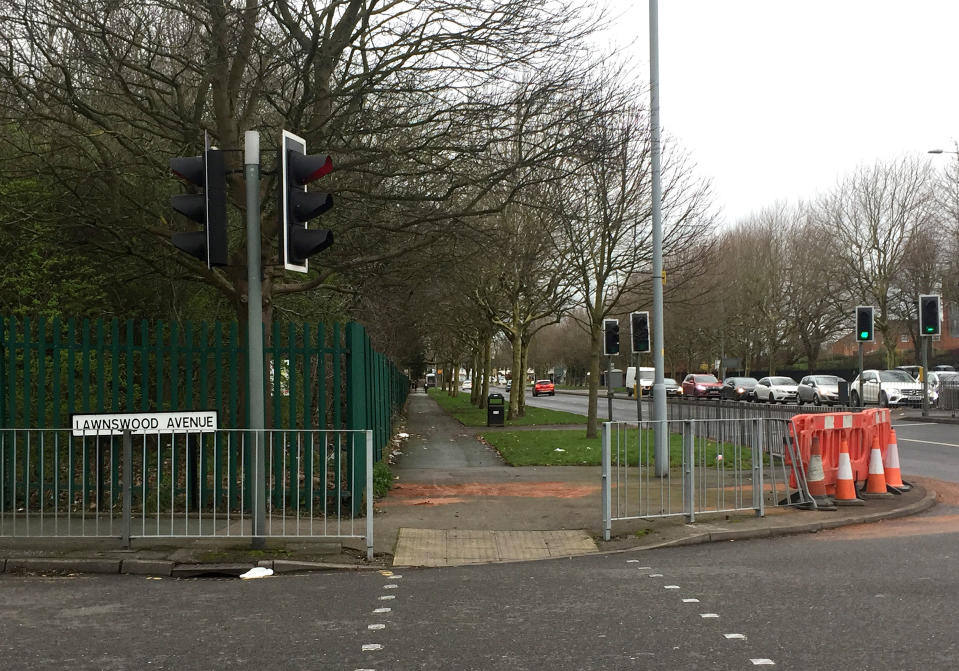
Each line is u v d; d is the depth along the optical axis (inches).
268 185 470.9
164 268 519.5
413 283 617.6
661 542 352.2
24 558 311.0
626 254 858.1
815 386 1587.1
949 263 1726.1
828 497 434.0
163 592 275.6
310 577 299.4
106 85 464.1
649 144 773.3
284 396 569.9
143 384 401.7
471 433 1010.1
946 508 444.1
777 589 266.5
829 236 1999.3
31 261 518.0
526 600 258.2
